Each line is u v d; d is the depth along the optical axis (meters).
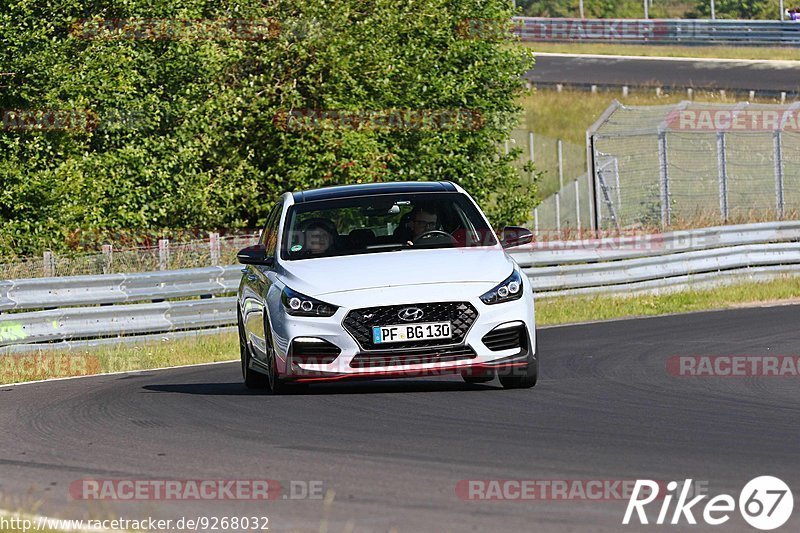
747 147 110.88
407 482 19.77
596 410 27.11
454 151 91.56
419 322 28.86
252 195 83.25
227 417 27.61
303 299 29.41
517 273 30.34
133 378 39.25
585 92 157.62
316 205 33.09
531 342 29.77
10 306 47.88
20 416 29.75
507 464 20.97
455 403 28.41
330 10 84.56
